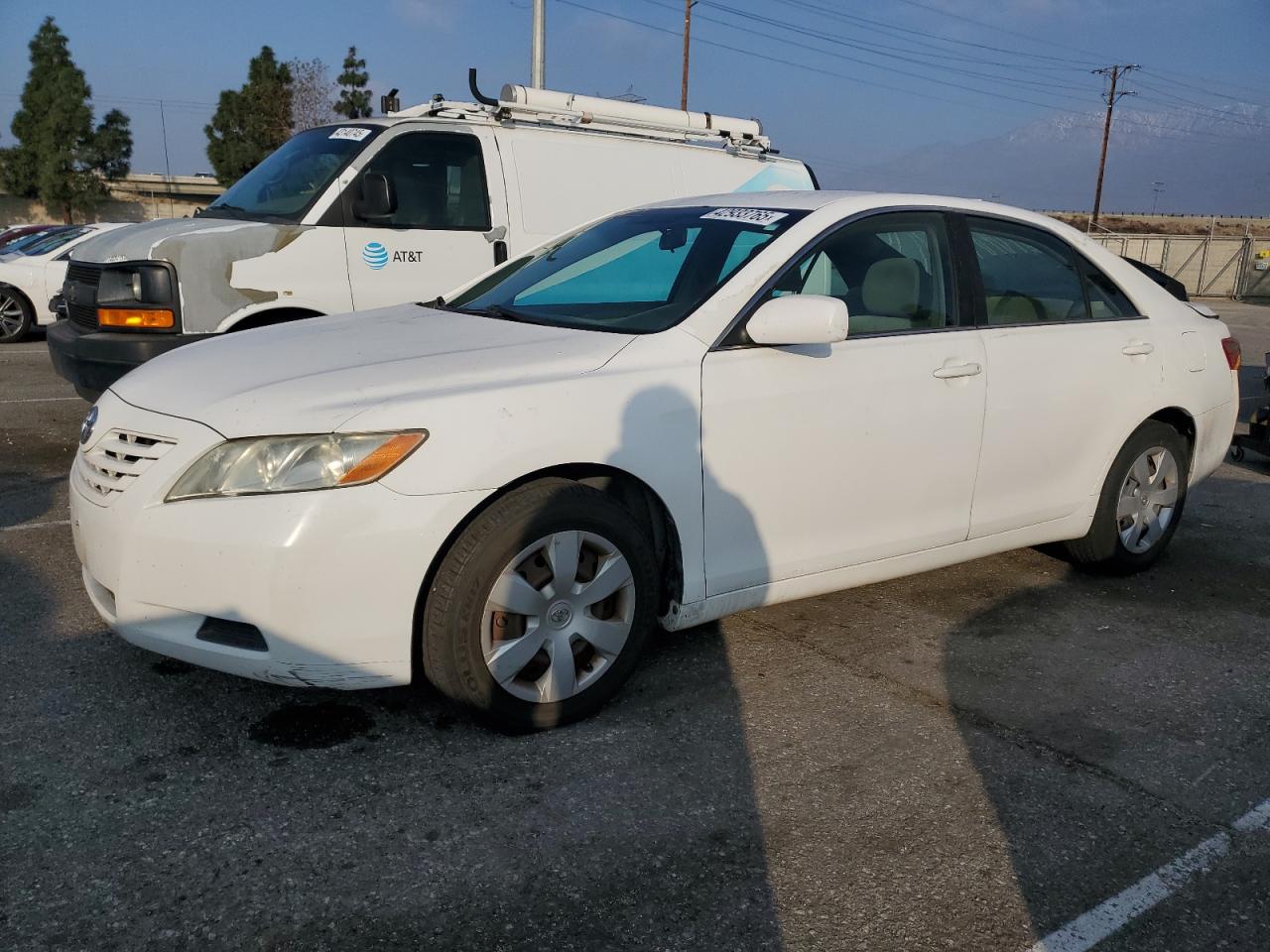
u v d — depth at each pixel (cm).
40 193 4447
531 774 281
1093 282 441
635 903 229
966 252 397
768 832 259
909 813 270
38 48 4369
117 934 214
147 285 552
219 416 278
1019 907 234
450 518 277
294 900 226
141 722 303
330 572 266
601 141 728
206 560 267
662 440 311
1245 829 268
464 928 219
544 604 296
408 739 298
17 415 775
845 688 344
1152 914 233
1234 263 3588
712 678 347
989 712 330
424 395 282
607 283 373
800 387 337
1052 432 412
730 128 829
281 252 586
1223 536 546
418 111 697
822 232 360
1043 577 467
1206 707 339
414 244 634
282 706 315
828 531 355
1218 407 482
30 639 358
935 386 370
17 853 239
